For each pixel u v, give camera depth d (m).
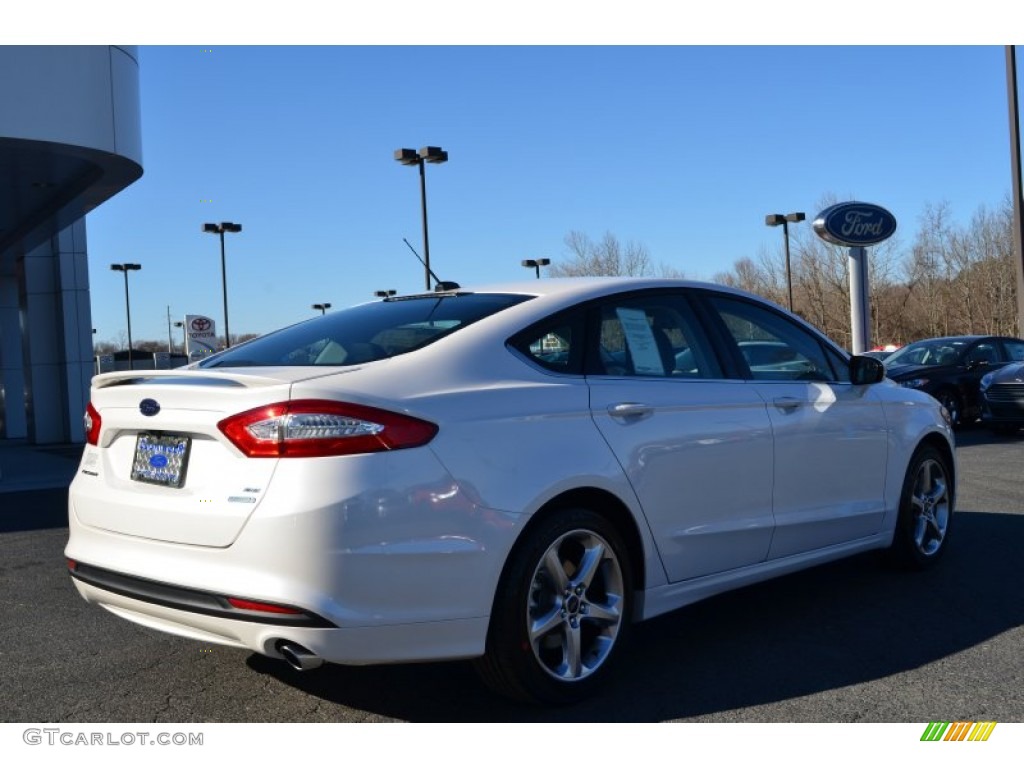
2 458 16.31
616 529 3.76
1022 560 5.63
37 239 18.50
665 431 3.88
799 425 4.52
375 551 3.00
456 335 3.58
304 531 2.93
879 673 3.82
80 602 5.20
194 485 3.18
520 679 3.35
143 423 3.37
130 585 3.32
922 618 4.54
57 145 12.06
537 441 3.44
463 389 3.36
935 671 3.82
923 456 5.40
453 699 3.63
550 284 4.13
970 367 14.51
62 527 7.89
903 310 54.16
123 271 49.50
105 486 3.53
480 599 3.21
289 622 2.93
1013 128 19.44
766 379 4.53
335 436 3.01
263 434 3.03
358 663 3.03
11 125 11.62
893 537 5.23
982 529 6.49
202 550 3.11
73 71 12.19
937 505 5.59
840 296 53.56
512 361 3.60
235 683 3.85
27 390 19.98
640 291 4.22
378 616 3.01
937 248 52.84
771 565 4.40
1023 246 19.66
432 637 3.13
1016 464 9.90
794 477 4.48
